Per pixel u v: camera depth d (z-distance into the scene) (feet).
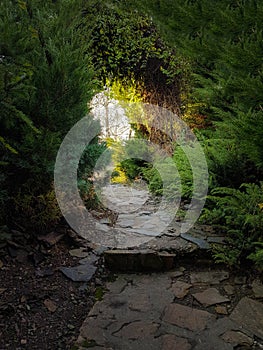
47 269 9.90
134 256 10.27
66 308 8.40
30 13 11.34
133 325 7.61
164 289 9.20
